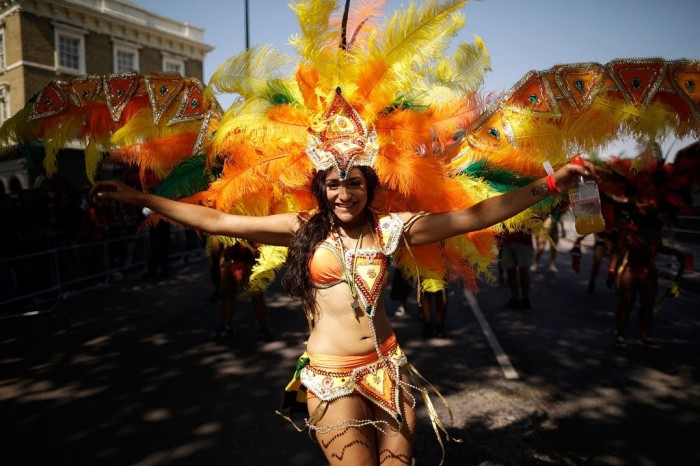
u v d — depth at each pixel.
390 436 1.81
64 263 7.59
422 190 1.94
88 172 2.07
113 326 5.91
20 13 16.88
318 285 1.85
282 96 2.03
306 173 2.00
